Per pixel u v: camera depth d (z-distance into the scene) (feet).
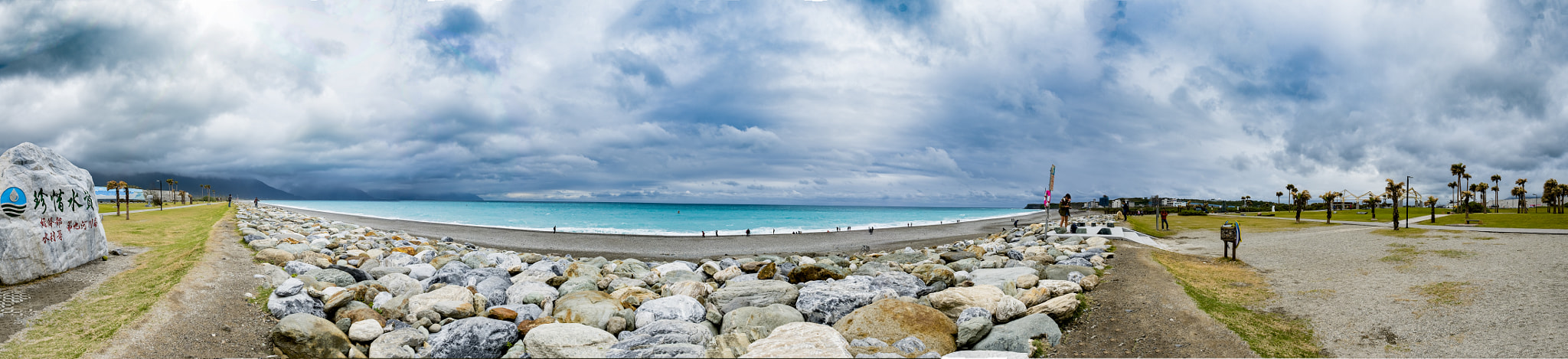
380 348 29.81
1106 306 37.09
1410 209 240.94
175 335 29.91
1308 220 122.11
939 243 118.83
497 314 35.40
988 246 82.43
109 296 36.29
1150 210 211.20
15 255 38.88
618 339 33.86
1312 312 33.53
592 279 49.98
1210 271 47.57
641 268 61.93
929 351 30.07
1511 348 26.18
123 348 27.68
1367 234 69.67
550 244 111.65
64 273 42.42
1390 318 31.17
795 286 44.24
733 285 43.47
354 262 61.67
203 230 75.51
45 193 41.78
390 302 37.35
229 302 35.86
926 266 55.93
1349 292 37.09
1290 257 52.60
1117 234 78.38
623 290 44.06
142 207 192.75
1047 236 84.84
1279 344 28.84
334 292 38.55
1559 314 29.43
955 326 33.96
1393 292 36.04
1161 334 31.45
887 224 220.64
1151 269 47.09
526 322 34.35
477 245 106.11
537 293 42.93
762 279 48.03
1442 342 27.55
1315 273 44.09
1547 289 33.68
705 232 151.43
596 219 261.24
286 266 46.85
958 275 49.34
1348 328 30.40
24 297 35.86
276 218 158.20
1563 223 89.10
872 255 80.23
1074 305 35.76
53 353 27.12
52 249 41.86
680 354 28.14
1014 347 30.91
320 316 35.32
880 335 32.50
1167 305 35.91
